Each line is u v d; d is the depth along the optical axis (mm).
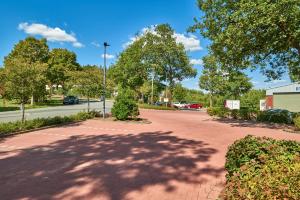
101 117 22312
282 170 3395
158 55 44531
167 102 47062
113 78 51406
